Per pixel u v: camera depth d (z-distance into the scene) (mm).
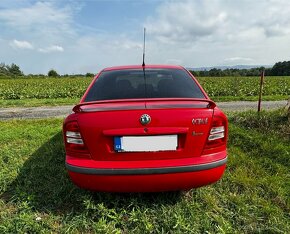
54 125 7188
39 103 13156
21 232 2535
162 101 2664
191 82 3311
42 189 3371
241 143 4953
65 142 2770
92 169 2596
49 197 3195
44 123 7590
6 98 15961
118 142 2602
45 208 2980
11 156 4480
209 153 2717
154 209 2893
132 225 2701
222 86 18531
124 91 3092
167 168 2576
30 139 5672
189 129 2609
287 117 5738
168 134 2604
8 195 3314
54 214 2887
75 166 2660
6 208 3010
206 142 2682
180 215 2732
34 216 2822
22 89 18453
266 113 6355
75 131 2666
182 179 2633
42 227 2633
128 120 2561
